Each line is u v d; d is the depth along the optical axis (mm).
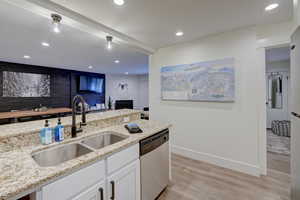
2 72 4539
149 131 1737
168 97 3096
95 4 1640
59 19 1702
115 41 2520
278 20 2010
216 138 2568
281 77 4910
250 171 2258
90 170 1046
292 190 1497
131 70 6637
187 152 2902
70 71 6277
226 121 2463
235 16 1928
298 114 1305
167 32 2410
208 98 2598
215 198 1772
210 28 2273
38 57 4031
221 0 1593
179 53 2957
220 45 2482
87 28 2021
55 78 5785
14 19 1968
